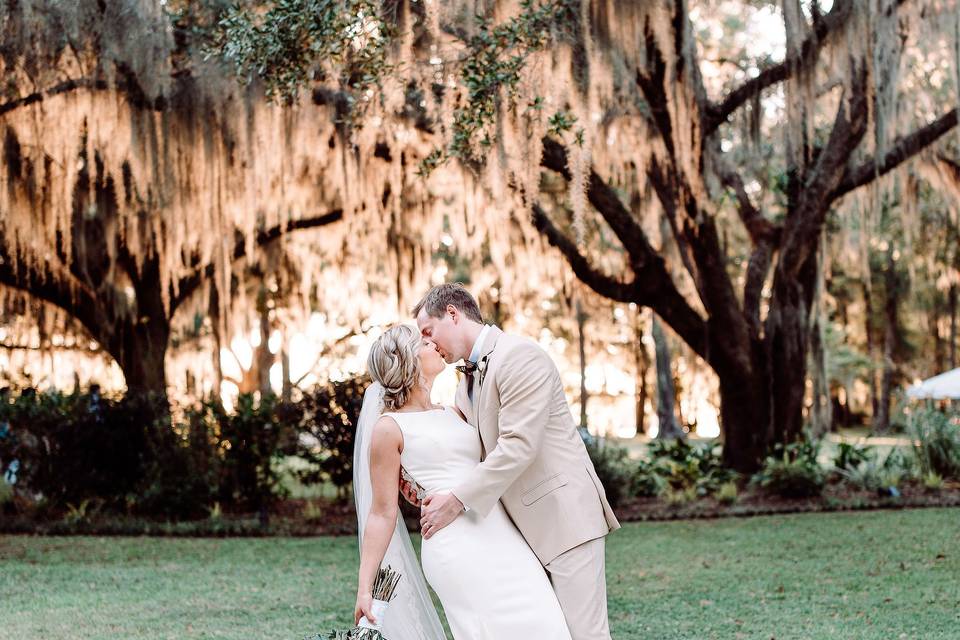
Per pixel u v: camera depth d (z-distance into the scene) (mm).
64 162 10281
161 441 10586
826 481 11828
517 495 3213
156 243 12023
